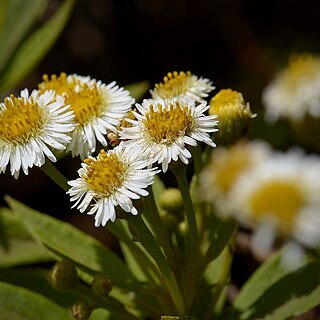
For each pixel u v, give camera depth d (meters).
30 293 0.27
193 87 0.26
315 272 0.26
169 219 0.27
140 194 0.23
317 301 0.26
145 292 0.26
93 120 0.25
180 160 0.24
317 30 0.45
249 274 0.34
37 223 0.28
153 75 0.46
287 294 0.26
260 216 0.20
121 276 0.27
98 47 0.46
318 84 0.26
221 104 0.25
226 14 0.46
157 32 0.47
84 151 0.24
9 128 0.24
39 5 0.35
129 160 0.23
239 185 0.20
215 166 0.22
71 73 0.45
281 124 0.37
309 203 0.20
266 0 0.46
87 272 0.26
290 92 0.26
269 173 0.20
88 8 0.46
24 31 0.35
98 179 0.23
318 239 0.20
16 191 0.40
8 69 0.34
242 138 0.25
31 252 0.30
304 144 0.36
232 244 0.26
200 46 0.46
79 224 0.39
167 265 0.24
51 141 0.24
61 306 0.29
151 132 0.24
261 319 0.26
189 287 0.26
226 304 0.32
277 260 0.27
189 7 0.46
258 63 0.44
